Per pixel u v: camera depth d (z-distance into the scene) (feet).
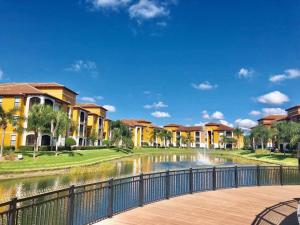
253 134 357.61
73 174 126.52
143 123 520.01
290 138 240.12
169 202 39.52
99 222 29.07
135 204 36.58
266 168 60.18
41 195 22.59
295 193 48.91
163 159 277.44
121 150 305.53
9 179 105.40
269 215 33.63
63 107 229.86
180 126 592.60
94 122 317.83
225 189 51.62
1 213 19.40
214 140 527.40
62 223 25.03
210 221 30.71
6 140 192.34
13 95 199.00
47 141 204.44
